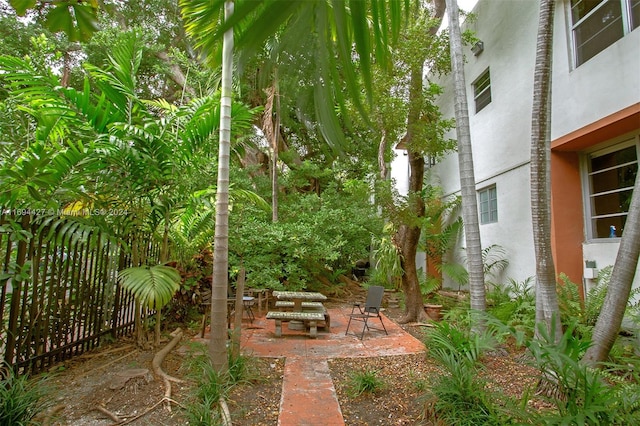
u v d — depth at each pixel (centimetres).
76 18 177
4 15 746
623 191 495
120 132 402
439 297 789
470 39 668
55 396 314
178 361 416
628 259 320
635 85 420
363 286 1116
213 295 361
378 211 949
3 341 324
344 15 50
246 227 762
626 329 434
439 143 613
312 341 533
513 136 653
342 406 317
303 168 1009
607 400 231
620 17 454
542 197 395
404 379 377
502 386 345
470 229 478
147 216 470
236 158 936
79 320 414
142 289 370
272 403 323
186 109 469
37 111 392
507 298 600
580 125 500
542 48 402
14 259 331
